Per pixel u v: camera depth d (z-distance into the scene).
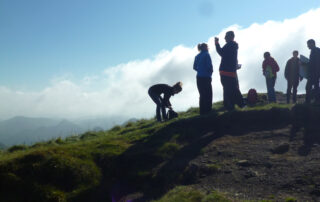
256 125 8.41
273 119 8.44
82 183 6.68
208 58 9.94
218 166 6.31
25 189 6.28
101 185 6.77
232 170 6.05
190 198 5.09
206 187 5.61
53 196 6.13
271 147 6.81
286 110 8.41
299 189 4.86
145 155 7.51
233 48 9.83
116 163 7.47
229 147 7.23
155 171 6.79
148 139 8.61
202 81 10.01
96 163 7.46
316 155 5.95
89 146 8.31
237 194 5.06
